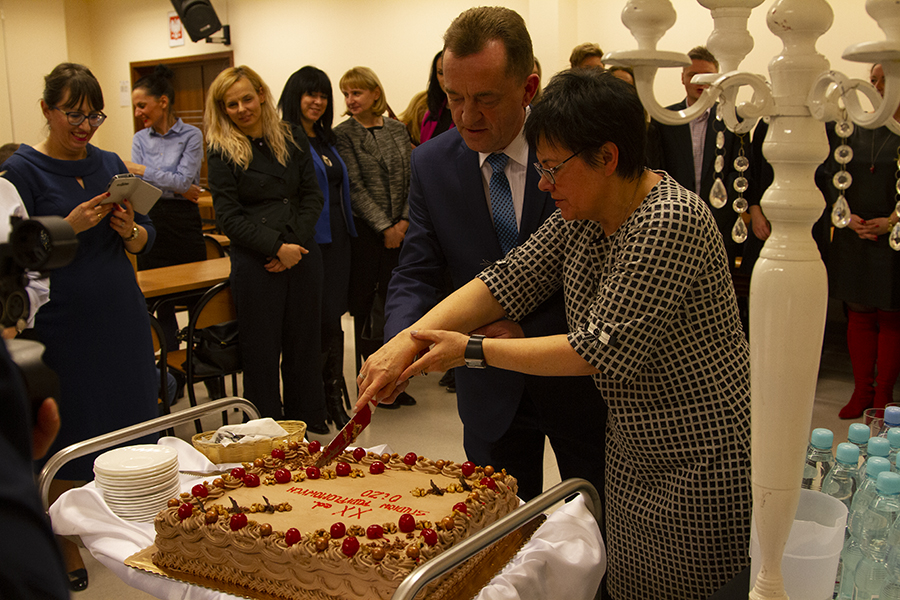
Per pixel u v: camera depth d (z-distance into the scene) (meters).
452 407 3.99
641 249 1.16
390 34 6.89
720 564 1.29
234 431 1.66
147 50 8.59
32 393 0.55
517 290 1.46
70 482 2.25
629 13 0.78
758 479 0.85
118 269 2.33
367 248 3.92
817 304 0.79
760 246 3.70
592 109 1.13
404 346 1.33
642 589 1.38
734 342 1.27
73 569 2.31
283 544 1.10
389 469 1.42
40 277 0.67
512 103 1.47
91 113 2.21
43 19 8.56
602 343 1.17
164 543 1.20
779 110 0.79
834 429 3.47
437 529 1.12
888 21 0.65
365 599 1.04
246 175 3.09
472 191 1.67
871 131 3.36
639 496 1.36
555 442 1.72
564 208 1.24
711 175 3.64
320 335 3.41
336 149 3.83
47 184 2.19
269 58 7.73
